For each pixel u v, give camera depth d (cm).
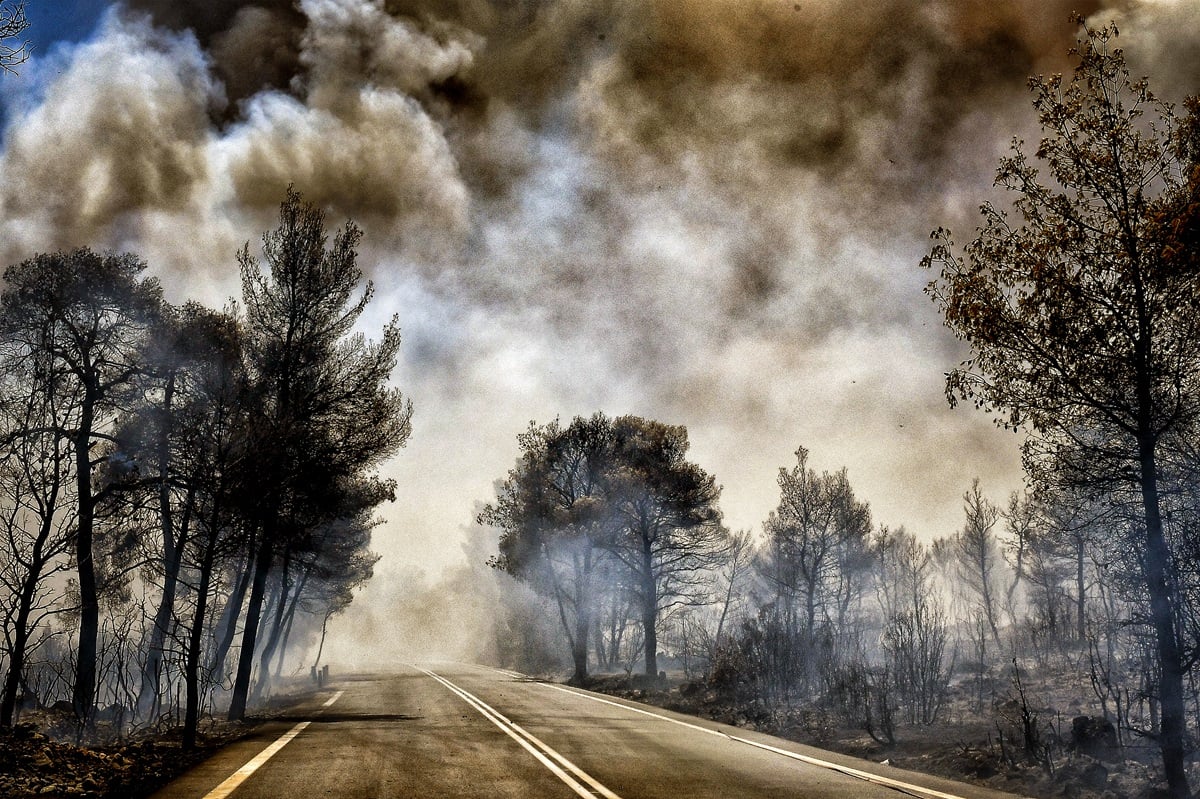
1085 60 1148
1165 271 1073
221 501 1457
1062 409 1177
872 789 928
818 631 2547
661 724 1706
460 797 836
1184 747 1148
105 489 2420
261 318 2361
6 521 1602
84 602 2262
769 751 1282
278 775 966
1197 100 1072
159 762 1116
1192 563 1062
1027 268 1152
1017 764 1228
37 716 1830
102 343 2448
